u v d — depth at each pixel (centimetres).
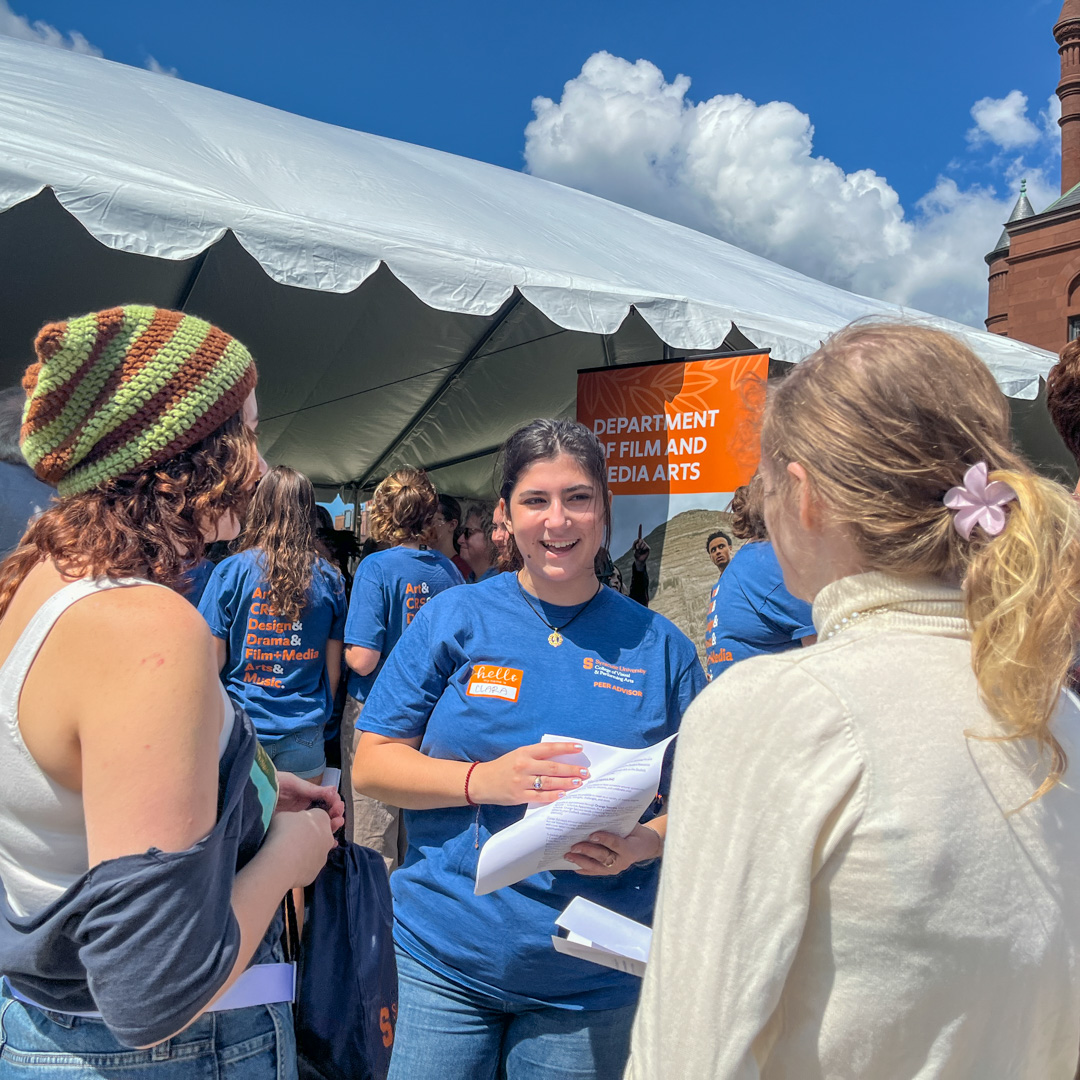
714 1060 69
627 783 133
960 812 68
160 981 77
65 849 87
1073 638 70
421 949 156
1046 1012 73
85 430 91
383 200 443
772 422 89
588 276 428
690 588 419
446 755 159
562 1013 147
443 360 683
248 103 702
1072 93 2378
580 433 162
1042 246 2042
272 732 309
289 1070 102
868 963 68
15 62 484
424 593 339
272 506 312
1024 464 78
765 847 71
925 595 78
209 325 103
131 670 82
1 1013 94
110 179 313
